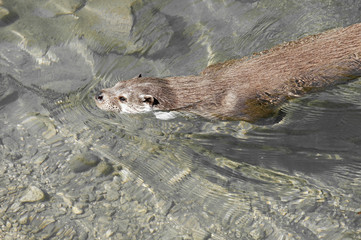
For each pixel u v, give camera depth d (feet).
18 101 7.46
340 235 6.55
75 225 6.75
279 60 6.99
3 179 6.98
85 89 7.49
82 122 7.29
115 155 7.07
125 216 6.78
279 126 7.04
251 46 7.52
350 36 6.89
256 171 6.86
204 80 7.16
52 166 7.04
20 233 6.73
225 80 7.11
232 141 7.04
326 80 7.00
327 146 6.89
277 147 6.95
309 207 6.67
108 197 6.87
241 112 7.08
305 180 6.77
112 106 7.25
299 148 6.91
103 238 6.70
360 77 7.04
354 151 6.84
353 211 6.62
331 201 6.67
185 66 7.49
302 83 6.98
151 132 7.18
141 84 7.20
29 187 6.93
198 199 6.81
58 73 7.62
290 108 7.11
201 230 6.68
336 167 6.79
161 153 7.05
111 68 7.59
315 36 7.09
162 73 7.48
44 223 6.77
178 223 6.72
